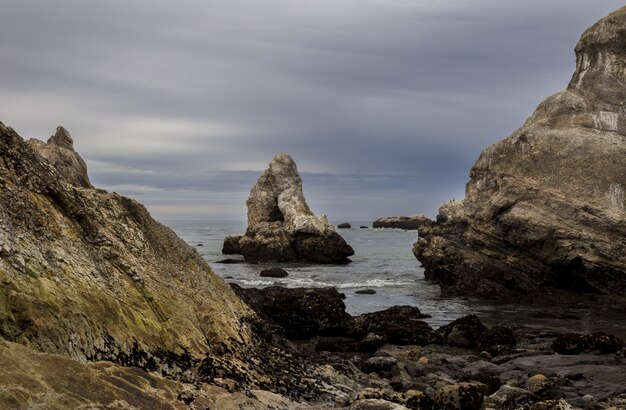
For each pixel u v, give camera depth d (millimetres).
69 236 10820
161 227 15805
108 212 13078
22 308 8359
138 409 7887
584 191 42156
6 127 10422
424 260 53000
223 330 13898
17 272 8742
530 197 43812
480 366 21375
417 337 27188
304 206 78750
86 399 7379
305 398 12492
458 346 27141
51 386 7168
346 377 16156
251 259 74188
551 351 24406
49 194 10992
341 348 25047
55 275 9492
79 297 9672
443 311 38469
